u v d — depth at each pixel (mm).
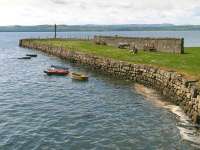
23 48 128375
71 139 28000
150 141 27531
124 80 54500
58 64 76812
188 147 26141
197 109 31625
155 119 33281
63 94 45375
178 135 28656
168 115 34406
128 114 35344
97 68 64000
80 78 55344
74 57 76938
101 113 35812
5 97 43500
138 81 51594
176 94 38812
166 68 45406
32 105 39188
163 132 29516
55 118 33844
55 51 93562
